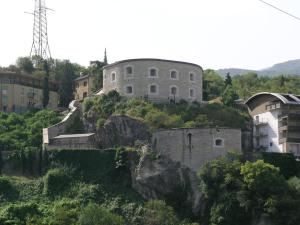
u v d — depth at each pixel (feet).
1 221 318.65
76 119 424.87
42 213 328.70
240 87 605.31
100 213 307.78
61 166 367.45
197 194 337.52
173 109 398.62
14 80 521.24
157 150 356.38
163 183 344.28
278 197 309.42
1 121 455.22
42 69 578.25
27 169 379.35
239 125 408.26
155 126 372.79
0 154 387.14
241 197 314.55
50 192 351.87
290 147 392.68
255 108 427.33
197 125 373.61
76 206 334.44
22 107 519.60
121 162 356.38
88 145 384.06
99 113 411.75
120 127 380.78
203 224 326.24
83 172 361.92
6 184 356.79
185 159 348.79
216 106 417.28
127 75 425.69
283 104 402.72
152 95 419.95
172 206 339.36
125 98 422.00
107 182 353.92
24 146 407.85
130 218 326.65
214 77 584.81
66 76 553.23
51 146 388.57
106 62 599.57
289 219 305.32
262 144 411.34
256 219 311.06
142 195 344.69
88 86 538.88
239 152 350.64
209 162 337.52
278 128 401.29
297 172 359.66
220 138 351.67
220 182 325.83
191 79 436.35
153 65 424.05
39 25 618.44
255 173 315.78
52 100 540.11
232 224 314.55
